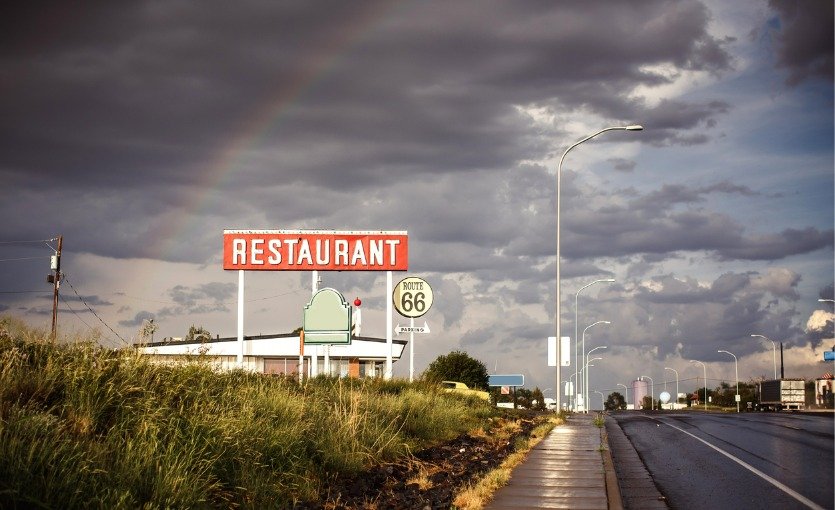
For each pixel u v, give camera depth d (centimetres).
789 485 1477
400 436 1962
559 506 1234
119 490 988
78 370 1268
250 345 6053
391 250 4097
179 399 1410
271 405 1620
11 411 1074
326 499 1322
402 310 4109
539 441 2380
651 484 1541
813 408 7194
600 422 3175
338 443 1582
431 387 3359
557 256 4138
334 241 4119
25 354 1347
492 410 3666
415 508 1258
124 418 1225
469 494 1295
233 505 1154
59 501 920
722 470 1734
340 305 3662
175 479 1053
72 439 1092
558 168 4194
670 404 14238
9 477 915
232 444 1280
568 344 4872
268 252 4094
